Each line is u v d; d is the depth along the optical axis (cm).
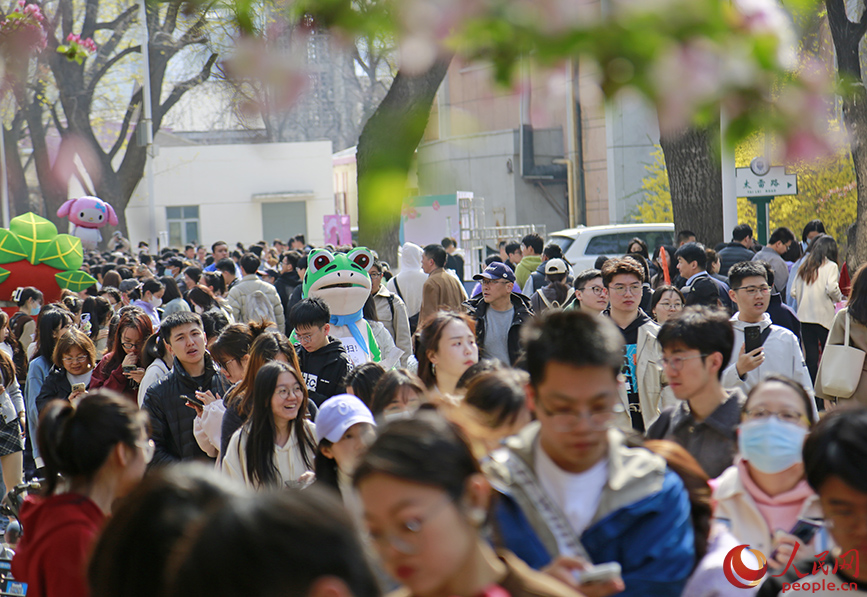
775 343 1371
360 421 965
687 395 893
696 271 2308
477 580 459
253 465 1152
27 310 2538
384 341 2053
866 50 3002
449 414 720
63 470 736
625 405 1434
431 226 4391
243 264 2852
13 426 1739
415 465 438
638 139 7519
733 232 3089
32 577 703
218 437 1344
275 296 2873
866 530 543
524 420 750
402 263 2703
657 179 6838
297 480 1104
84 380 1827
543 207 7825
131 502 461
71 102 7812
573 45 241
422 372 1277
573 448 581
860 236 3466
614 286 1462
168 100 8438
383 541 442
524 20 246
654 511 596
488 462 614
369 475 445
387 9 270
